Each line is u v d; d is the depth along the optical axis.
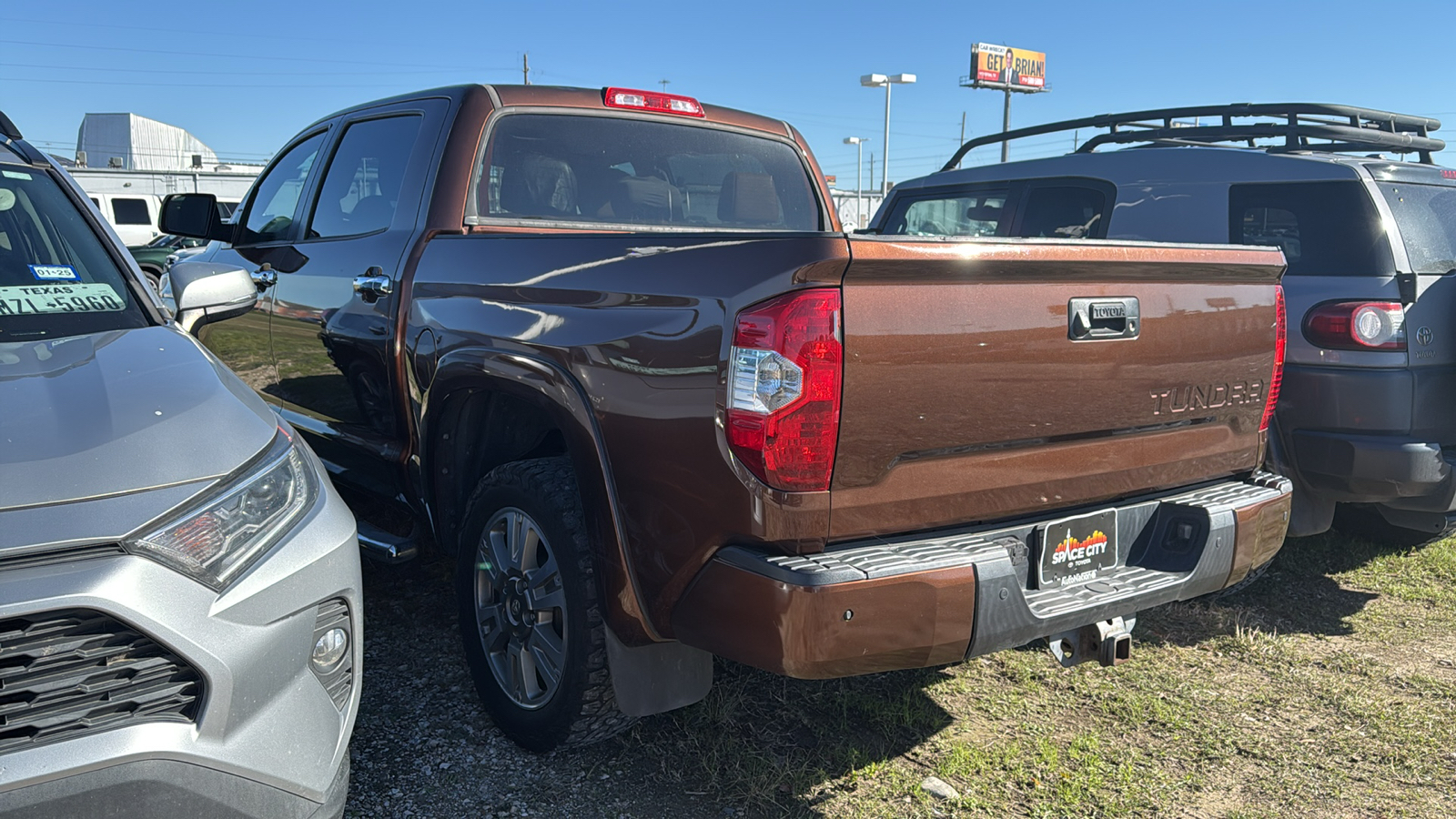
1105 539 2.54
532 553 2.74
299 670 1.90
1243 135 5.30
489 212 3.32
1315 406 4.00
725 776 2.72
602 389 2.35
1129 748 2.96
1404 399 3.83
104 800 1.60
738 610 2.10
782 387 2.00
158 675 1.67
